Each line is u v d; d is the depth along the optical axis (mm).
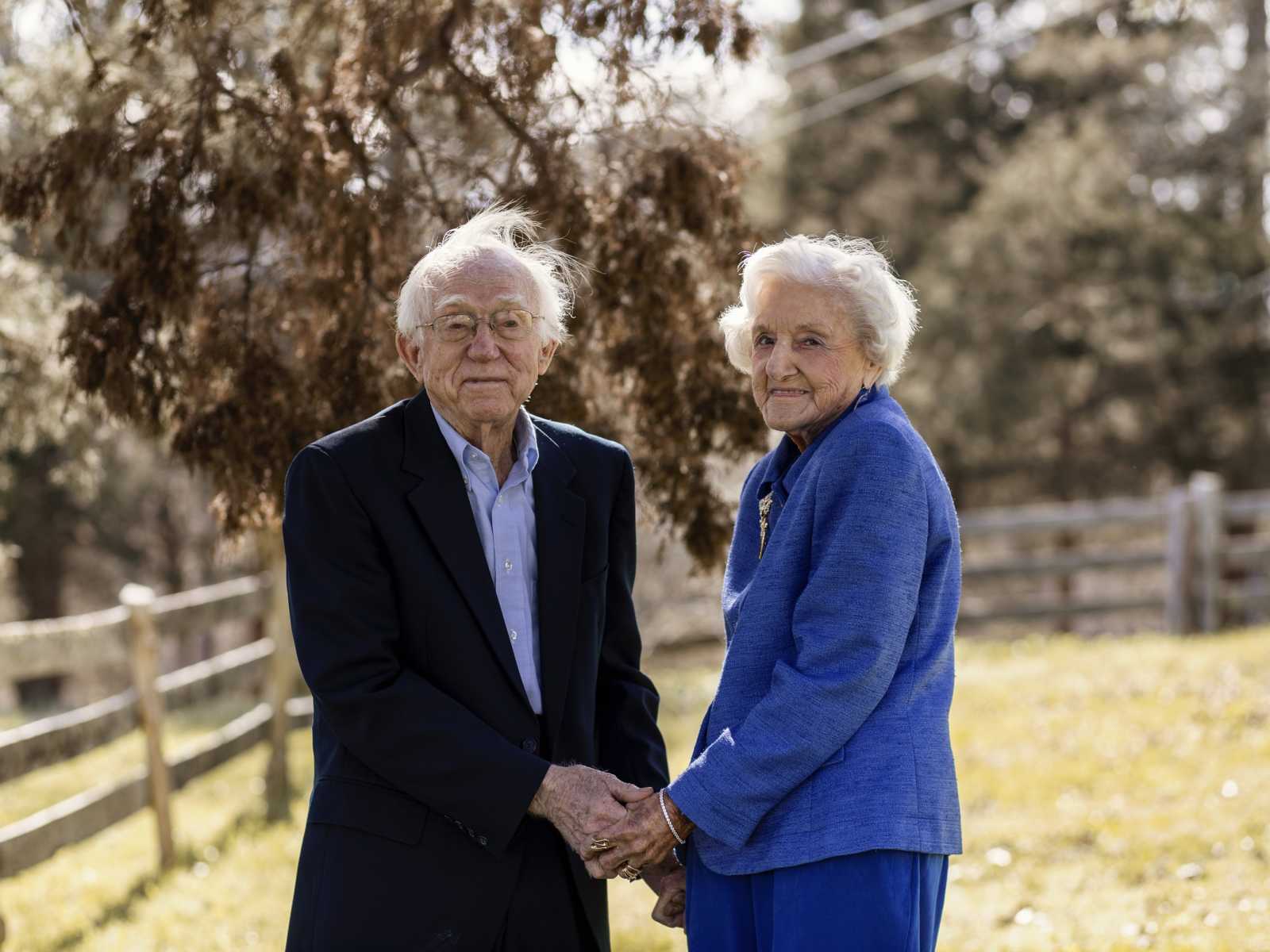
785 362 2426
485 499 2564
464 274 2467
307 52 3857
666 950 4488
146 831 6770
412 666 2486
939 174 21750
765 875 2369
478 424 2545
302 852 2504
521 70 3531
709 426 3721
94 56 3820
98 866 6121
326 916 2416
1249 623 12703
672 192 3543
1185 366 18641
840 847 2244
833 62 21125
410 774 2395
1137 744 6707
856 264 2430
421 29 3463
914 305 2582
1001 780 6262
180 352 3500
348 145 3426
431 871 2430
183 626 6227
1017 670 9398
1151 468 19938
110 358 3430
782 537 2418
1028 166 18312
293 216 3482
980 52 21594
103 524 17031
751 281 2484
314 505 2457
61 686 20344
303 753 8586
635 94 3678
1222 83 18891
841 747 2301
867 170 20844
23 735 4848
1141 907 4484
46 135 4660
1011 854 5219
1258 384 18500
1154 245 17766
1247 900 4406
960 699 8383
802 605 2342
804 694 2270
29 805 7449
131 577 19875
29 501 15703
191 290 3432
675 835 2389
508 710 2484
